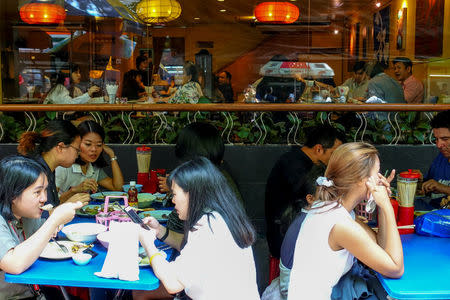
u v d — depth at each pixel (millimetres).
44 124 4535
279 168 2975
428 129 4473
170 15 8180
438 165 3404
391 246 1869
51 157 2760
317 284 1862
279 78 7281
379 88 6145
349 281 1968
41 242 1897
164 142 4566
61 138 2734
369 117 4516
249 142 4527
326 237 1854
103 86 7594
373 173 1946
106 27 8875
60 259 2051
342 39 9312
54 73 8312
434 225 2441
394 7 8281
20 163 1963
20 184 1932
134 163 4504
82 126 3289
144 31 9164
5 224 1933
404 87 6254
